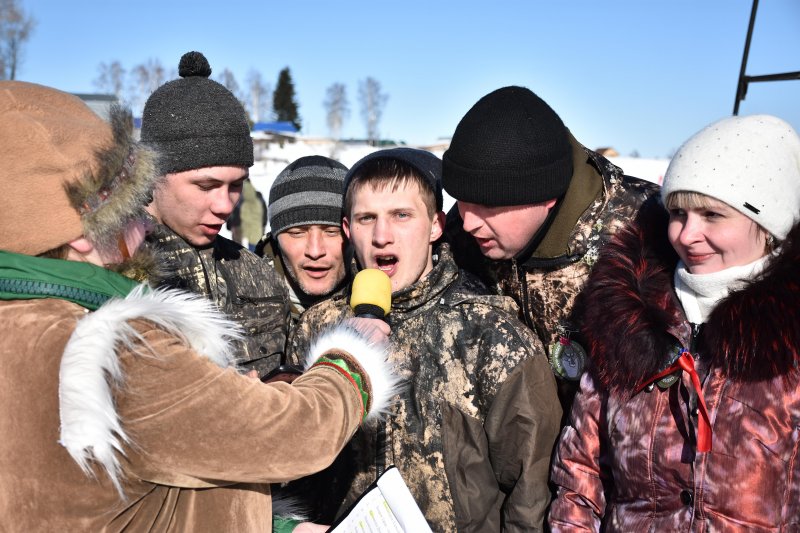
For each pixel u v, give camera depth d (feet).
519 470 5.82
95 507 3.63
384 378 4.71
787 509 4.46
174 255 6.64
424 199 6.48
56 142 3.62
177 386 3.63
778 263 4.58
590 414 5.52
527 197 5.92
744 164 4.54
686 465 4.78
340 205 7.95
